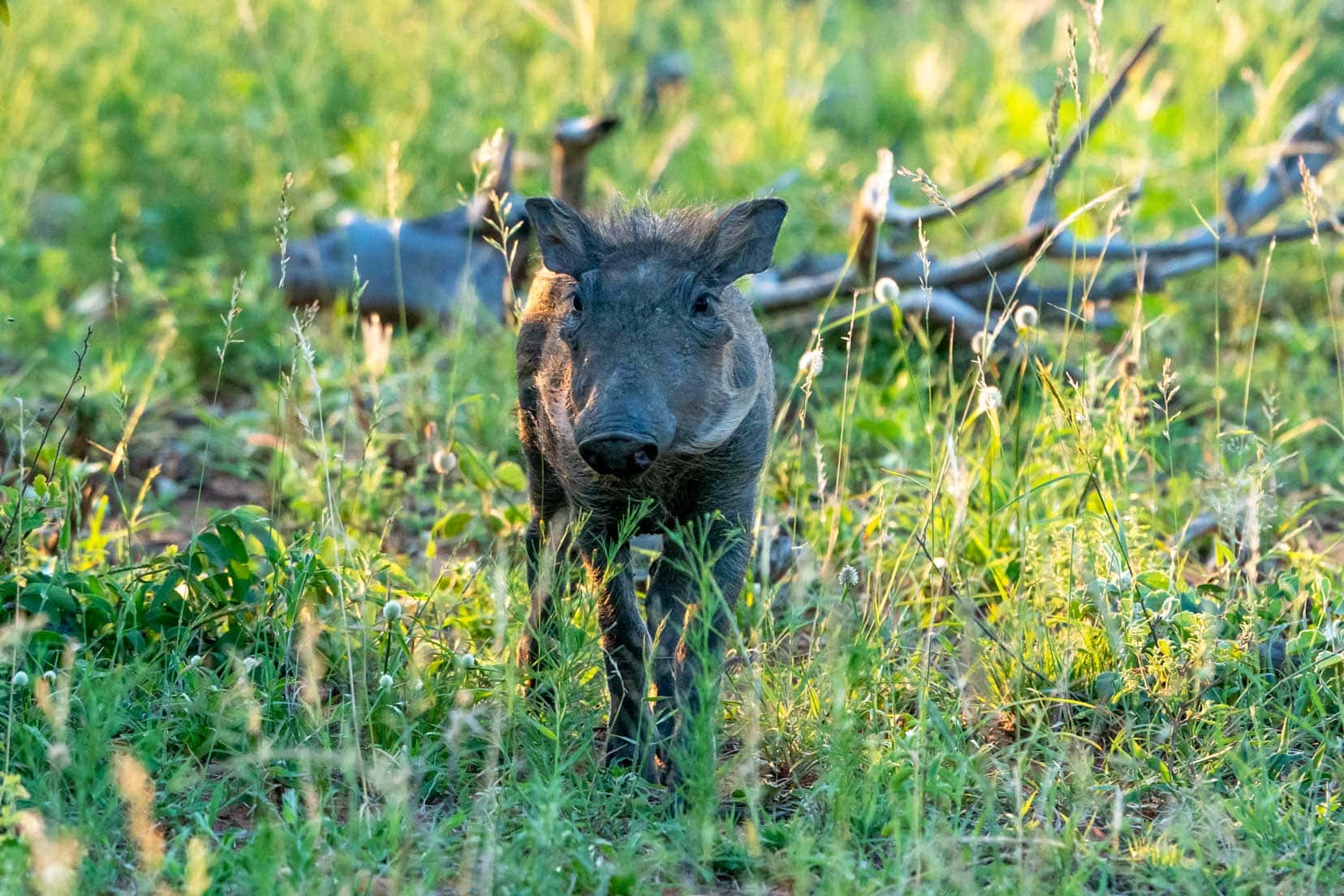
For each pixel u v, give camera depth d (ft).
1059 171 45.11
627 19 79.51
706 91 75.05
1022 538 30.55
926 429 34.83
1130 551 31.63
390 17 75.31
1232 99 74.95
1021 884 21.85
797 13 90.02
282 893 20.66
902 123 77.36
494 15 79.66
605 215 28.96
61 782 24.32
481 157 35.73
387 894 21.80
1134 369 40.34
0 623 28.07
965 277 48.03
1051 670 28.99
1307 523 36.01
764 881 23.15
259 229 60.80
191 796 24.57
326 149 66.13
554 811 22.71
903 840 23.45
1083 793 24.48
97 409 44.55
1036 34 88.58
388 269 53.01
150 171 63.87
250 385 51.72
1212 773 26.37
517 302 32.30
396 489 39.88
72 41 69.10
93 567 32.68
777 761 27.12
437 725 27.14
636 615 27.50
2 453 41.63
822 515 34.91
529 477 30.09
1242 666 28.04
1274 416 46.11
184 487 42.16
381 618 30.40
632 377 24.49
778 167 62.23
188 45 70.08
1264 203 53.78
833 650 26.11
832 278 48.96
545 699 28.27
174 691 27.50
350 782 23.50
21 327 52.11
